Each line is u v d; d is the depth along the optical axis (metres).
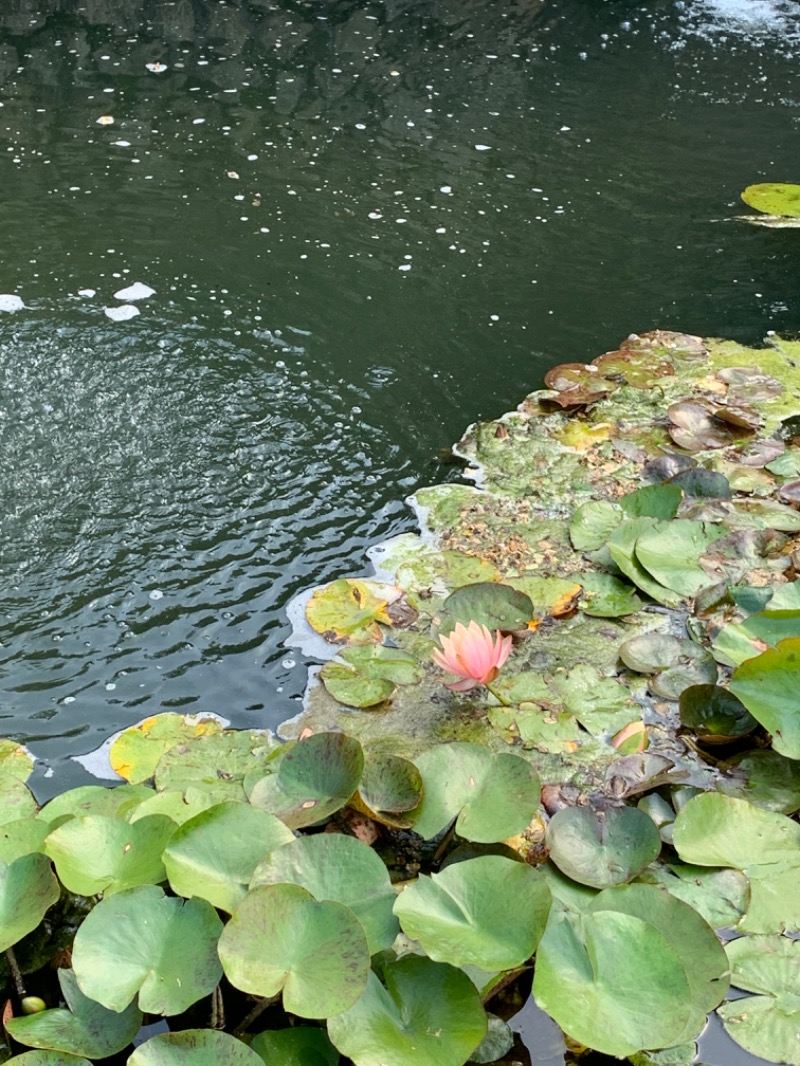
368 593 2.17
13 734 1.84
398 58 4.93
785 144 4.34
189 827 1.49
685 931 1.43
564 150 4.18
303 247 3.42
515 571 2.26
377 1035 1.27
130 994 1.31
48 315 2.98
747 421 2.67
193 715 1.89
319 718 1.90
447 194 3.80
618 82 4.83
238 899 1.42
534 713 1.92
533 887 1.38
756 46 5.31
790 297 3.32
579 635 2.11
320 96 4.49
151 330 2.95
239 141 4.07
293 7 5.37
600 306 3.23
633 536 2.29
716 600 2.14
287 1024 1.41
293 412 2.70
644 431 2.72
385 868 1.45
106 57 4.70
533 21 5.43
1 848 1.53
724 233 3.66
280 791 1.64
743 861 1.61
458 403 2.78
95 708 1.90
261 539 2.31
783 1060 1.37
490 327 3.09
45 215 3.49
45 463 2.47
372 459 2.57
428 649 2.05
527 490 2.50
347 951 1.31
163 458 2.52
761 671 1.79
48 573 2.19
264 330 2.99
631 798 1.76
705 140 4.34
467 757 1.69
